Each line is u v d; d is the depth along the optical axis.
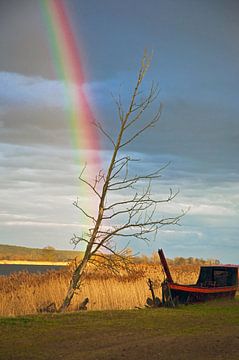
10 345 13.23
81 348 13.04
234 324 17.20
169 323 17.22
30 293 23.19
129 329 15.80
